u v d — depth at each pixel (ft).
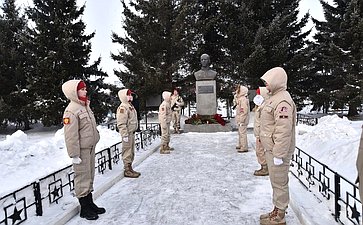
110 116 84.58
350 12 76.33
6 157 30.01
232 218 16.10
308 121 60.59
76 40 76.07
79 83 16.66
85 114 16.65
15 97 76.13
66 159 32.71
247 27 77.71
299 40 81.92
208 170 26.61
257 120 24.32
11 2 83.35
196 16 83.56
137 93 73.56
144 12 80.18
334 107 80.89
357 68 74.69
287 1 80.53
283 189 14.47
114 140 42.52
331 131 34.06
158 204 18.51
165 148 35.81
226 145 39.73
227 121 56.85
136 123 25.64
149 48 78.64
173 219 16.16
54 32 73.26
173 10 80.59
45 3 75.46
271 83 14.25
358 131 37.14
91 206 17.21
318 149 31.27
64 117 16.08
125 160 25.11
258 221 15.62
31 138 64.54
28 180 25.61
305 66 77.92
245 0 78.38
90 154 16.93
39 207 16.25
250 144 39.34
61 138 40.32
